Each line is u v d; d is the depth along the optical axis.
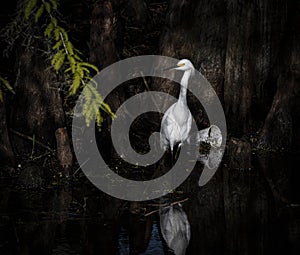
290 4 9.45
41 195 6.66
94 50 8.67
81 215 5.88
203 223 5.64
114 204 6.37
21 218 5.69
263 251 4.72
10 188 6.96
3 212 5.90
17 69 8.34
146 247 4.83
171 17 10.43
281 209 6.14
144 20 12.20
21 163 7.92
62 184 7.23
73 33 11.49
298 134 9.46
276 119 9.41
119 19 10.19
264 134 9.47
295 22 9.38
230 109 9.93
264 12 9.50
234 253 4.67
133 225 5.56
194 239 5.09
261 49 9.66
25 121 8.36
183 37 10.36
